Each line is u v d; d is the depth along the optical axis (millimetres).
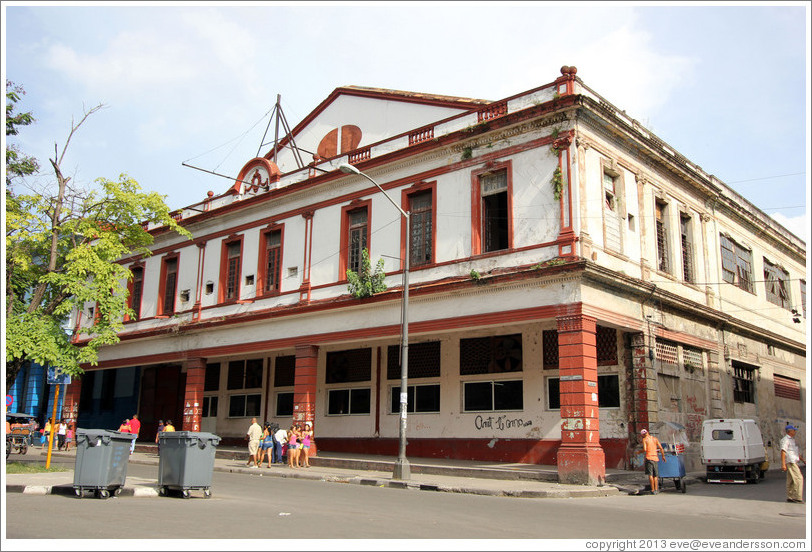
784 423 32844
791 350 35531
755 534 11047
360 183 26500
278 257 29375
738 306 29984
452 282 22156
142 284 35688
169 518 10867
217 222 32406
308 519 11188
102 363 36531
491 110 22875
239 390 34062
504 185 22203
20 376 42656
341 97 33156
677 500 16328
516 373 24250
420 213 24422
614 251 21406
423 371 27000
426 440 26156
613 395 22641
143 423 37188
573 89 20750
